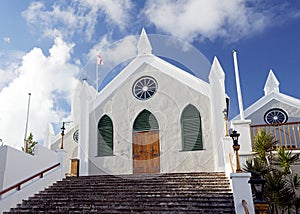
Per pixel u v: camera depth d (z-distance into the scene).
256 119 15.12
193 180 8.89
